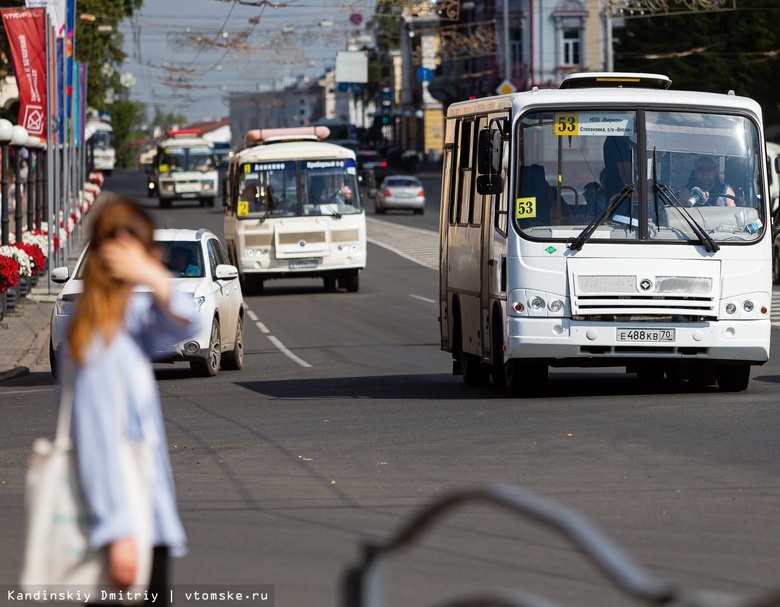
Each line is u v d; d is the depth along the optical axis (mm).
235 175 112500
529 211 46406
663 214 46500
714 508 27469
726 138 47250
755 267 46594
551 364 47156
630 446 35688
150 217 14156
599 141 46781
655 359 46594
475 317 51844
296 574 22172
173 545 14383
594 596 20516
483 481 30922
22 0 163750
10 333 81625
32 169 119062
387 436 38719
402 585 21297
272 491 30328
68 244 149625
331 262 111375
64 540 13711
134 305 14086
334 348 74625
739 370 48750
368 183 114625
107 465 13570
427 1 118000
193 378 60469
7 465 35281
